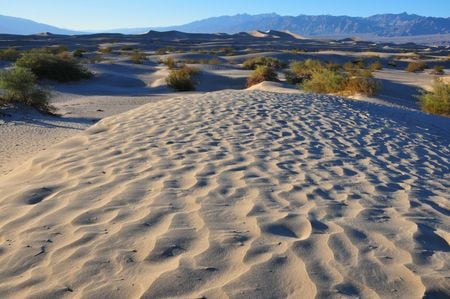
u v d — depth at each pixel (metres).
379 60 65.75
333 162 6.79
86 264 3.27
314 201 4.79
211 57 58.19
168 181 5.28
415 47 165.75
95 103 21.31
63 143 7.82
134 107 20.11
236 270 3.17
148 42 110.06
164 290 2.90
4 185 5.45
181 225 3.96
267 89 25.25
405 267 3.30
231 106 11.80
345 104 14.29
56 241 3.68
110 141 7.75
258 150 7.20
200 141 7.72
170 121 9.71
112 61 45.88
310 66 40.12
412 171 6.80
